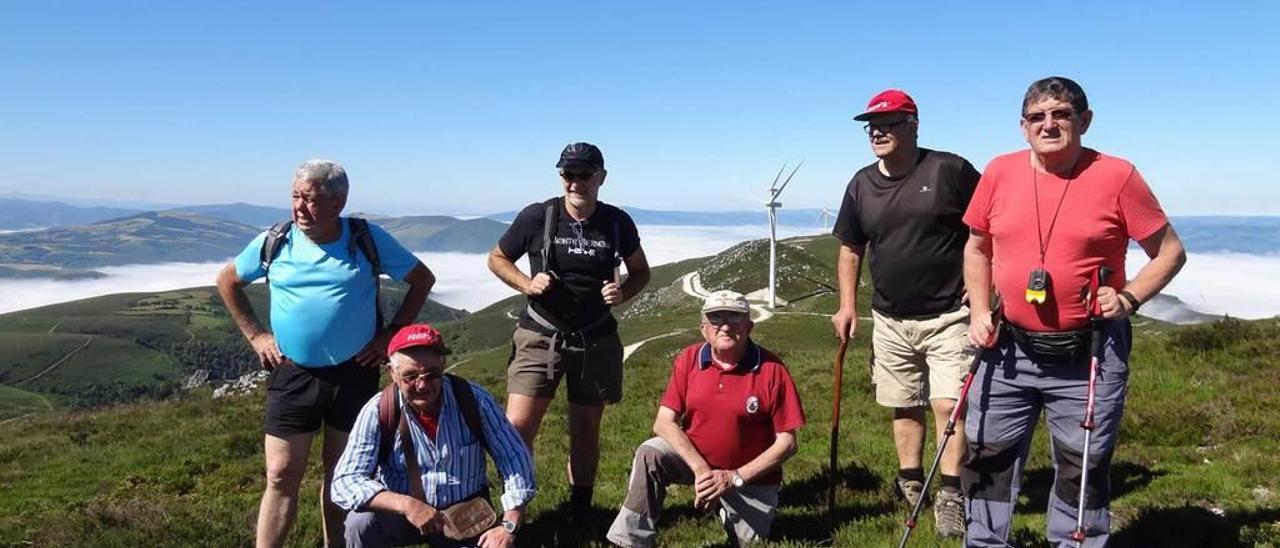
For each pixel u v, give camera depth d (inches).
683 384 255.8
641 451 255.4
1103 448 197.5
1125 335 199.5
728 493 255.4
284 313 241.3
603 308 283.3
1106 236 188.9
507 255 288.5
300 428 245.4
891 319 277.9
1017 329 202.5
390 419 217.3
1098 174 188.7
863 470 341.4
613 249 277.9
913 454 291.6
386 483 223.1
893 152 259.8
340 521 258.4
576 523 297.4
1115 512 280.5
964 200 258.8
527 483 225.8
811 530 278.8
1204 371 496.4
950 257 262.1
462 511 218.5
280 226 249.3
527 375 283.1
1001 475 212.4
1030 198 196.7
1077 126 188.1
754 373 248.2
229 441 554.9
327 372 244.1
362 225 247.8
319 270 240.1
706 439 252.1
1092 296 187.8
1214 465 327.6
